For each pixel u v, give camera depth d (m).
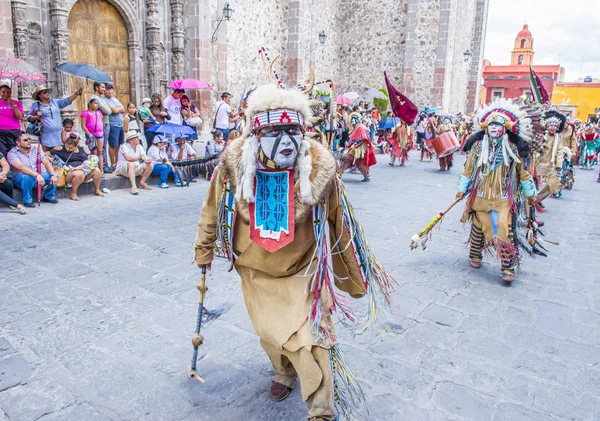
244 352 3.21
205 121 15.80
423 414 2.61
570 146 11.18
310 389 2.10
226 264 4.91
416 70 23.69
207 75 15.66
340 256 2.50
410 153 18.78
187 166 9.69
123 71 13.77
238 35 17.30
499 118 4.43
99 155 8.94
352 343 3.37
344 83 25.91
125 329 3.47
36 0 11.11
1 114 7.68
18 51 10.87
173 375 2.91
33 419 2.47
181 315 3.73
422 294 4.31
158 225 6.37
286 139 2.05
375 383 2.88
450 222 7.12
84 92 12.64
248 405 2.63
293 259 2.25
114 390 2.74
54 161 7.77
